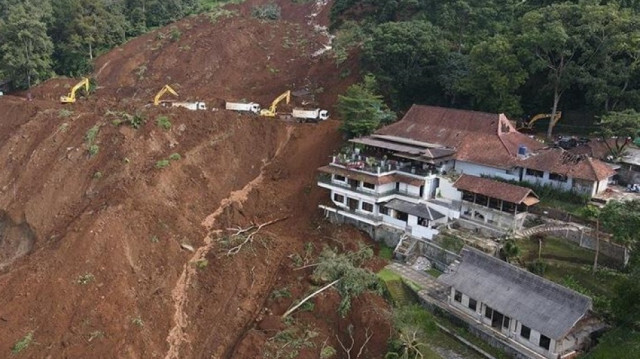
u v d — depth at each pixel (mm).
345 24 92812
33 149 66625
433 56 68438
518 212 48312
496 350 39312
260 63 95312
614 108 59875
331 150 64312
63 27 99562
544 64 60312
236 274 49094
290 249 52656
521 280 40156
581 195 49375
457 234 49188
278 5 129625
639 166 52906
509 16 74438
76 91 87812
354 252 50750
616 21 57969
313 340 42031
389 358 39062
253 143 67562
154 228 52188
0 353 41875
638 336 36031
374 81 67875
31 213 58625
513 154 54000
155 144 63531
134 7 112500
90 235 49094
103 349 41562
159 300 46219
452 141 57844
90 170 61031
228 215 57438
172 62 95750
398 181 54219
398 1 82250
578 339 37812
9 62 89312
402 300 45719
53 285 45500
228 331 44812
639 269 36312
